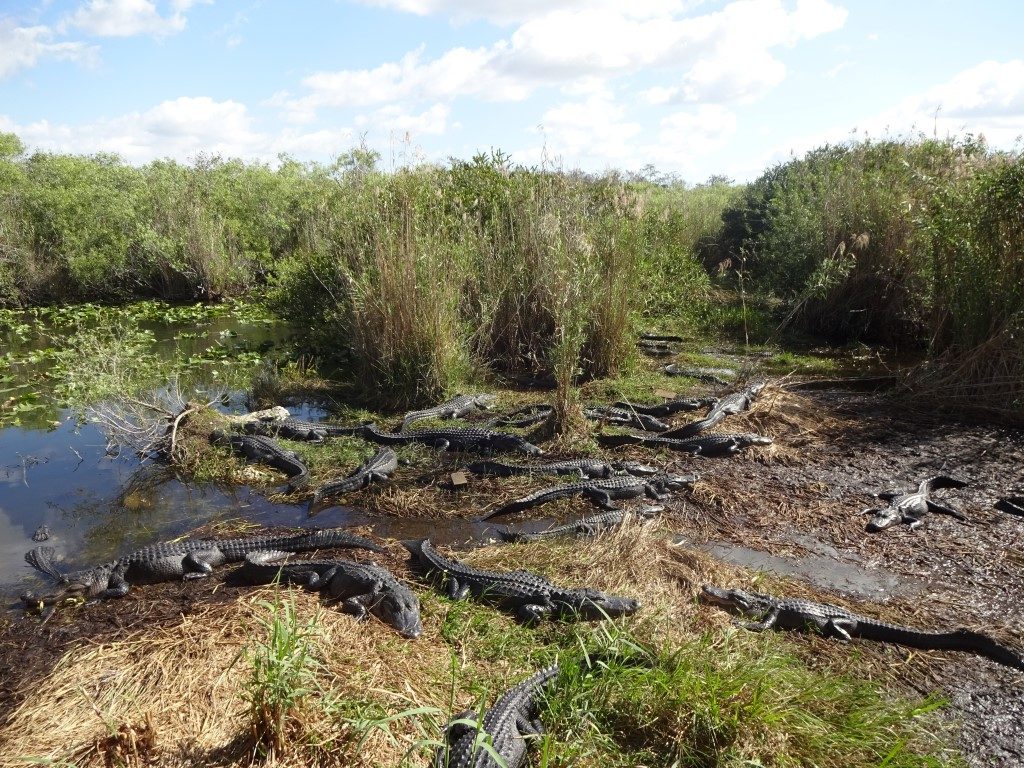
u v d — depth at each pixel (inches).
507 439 360.8
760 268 807.1
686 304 703.1
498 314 514.6
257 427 390.9
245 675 182.4
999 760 163.3
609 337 486.9
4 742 162.7
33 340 674.2
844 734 161.6
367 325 448.5
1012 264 407.8
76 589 235.6
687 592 229.6
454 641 203.9
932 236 462.0
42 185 903.7
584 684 172.7
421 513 300.7
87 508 313.6
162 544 255.3
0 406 468.4
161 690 178.7
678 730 163.0
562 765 156.2
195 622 212.7
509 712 162.7
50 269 850.8
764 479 328.8
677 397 452.4
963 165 484.1
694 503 306.5
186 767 153.0
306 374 511.8
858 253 597.3
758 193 876.0
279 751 155.3
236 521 296.8
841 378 491.5
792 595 231.8
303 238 872.9
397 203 486.0
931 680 191.8
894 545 267.6
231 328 720.3
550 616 216.2
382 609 215.3
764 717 160.2
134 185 974.4
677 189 1208.2
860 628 211.0
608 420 405.4
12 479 347.3
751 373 494.9
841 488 317.1
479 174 585.6
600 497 305.4
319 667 183.6
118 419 382.6
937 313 462.3
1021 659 194.9
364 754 156.0
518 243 519.2
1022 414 389.4
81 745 159.5
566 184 515.8
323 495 315.6
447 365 442.3
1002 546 265.4
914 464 342.0
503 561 250.7
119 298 882.8
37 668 196.5
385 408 440.8
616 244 489.1
